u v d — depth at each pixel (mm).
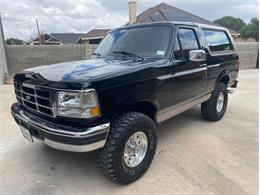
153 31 3770
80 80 2455
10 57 12695
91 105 2441
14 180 3076
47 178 3123
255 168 3301
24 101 3109
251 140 4219
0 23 11086
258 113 5844
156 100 3219
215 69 4625
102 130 2520
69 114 2492
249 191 2814
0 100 7289
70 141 2467
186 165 3377
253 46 15922
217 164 3404
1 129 4828
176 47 3604
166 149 3861
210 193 2781
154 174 3164
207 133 4527
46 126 2617
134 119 2836
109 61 3428
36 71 3027
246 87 9391
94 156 3676
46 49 13102
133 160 2982
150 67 3082
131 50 3762
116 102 2648
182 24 3887
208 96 4723
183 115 5582
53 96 2555
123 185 2957
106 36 4543
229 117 5500
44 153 3785
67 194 2814
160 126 4898
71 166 3408
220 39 5020
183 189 2857
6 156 3699
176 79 3531
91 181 3055
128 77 2773
